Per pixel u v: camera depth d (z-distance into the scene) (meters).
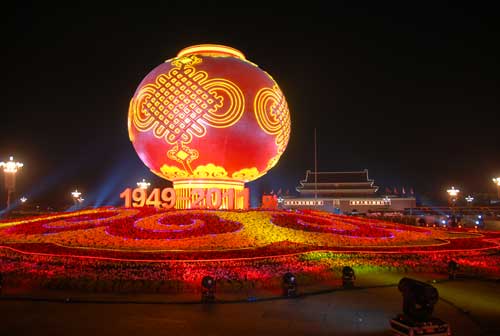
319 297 13.17
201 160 23.98
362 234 20.73
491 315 11.41
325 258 17.23
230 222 20.16
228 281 13.97
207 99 23.36
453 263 16.06
